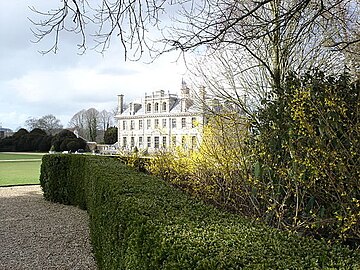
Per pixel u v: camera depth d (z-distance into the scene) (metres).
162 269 1.52
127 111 44.31
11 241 5.58
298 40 5.22
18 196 10.25
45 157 9.63
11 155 38.94
